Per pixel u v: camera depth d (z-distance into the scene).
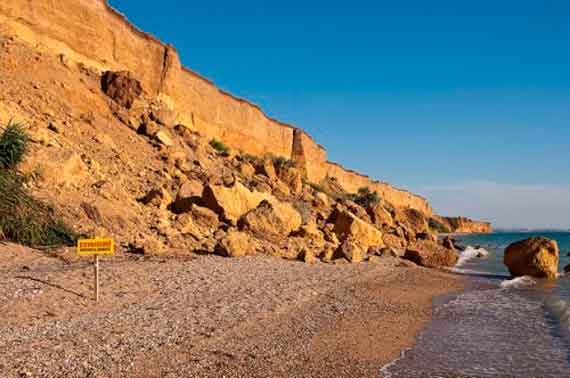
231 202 26.33
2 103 23.75
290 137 77.31
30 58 31.78
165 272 15.22
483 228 173.50
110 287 12.72
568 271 29.09
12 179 17.44
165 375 7.79
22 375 7.26
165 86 44.88
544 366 9.32
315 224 32.84
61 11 36.34
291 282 16.70
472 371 9.00
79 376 7.44
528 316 14.17
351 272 21.59
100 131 31.12
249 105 65.56
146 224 21.66
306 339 10.46
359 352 9.87
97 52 38.97
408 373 8.79
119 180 25.78
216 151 46.09
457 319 13.64
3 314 9.87
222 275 16.02
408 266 27.61
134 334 9.48
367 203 71.00
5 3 32.62
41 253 15.66
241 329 10.63
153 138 35.53
